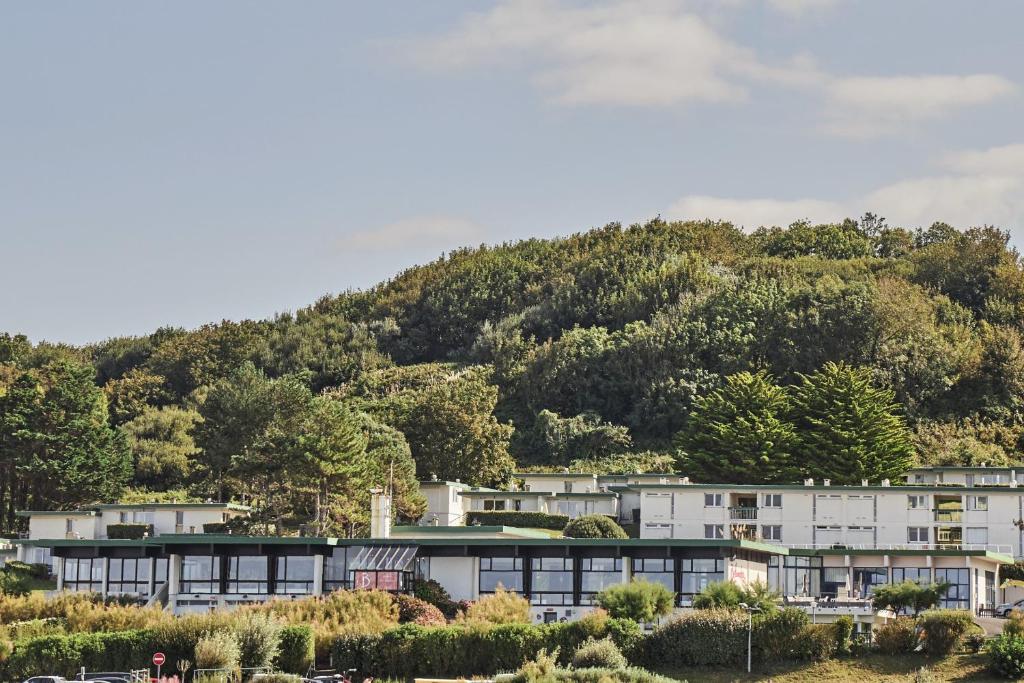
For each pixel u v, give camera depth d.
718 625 102.06
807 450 180.75
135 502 191.25
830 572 129.12
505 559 120.12
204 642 96.62
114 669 99.25
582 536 149.00
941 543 150.88
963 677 98.31
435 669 100.31
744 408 190.88
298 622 106.44
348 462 162.75
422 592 117.12
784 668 101.06
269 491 169.38
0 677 97.88
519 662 100.62
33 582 143.00
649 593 108.19
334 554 123.00
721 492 153.75
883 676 99.19
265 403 196.50
